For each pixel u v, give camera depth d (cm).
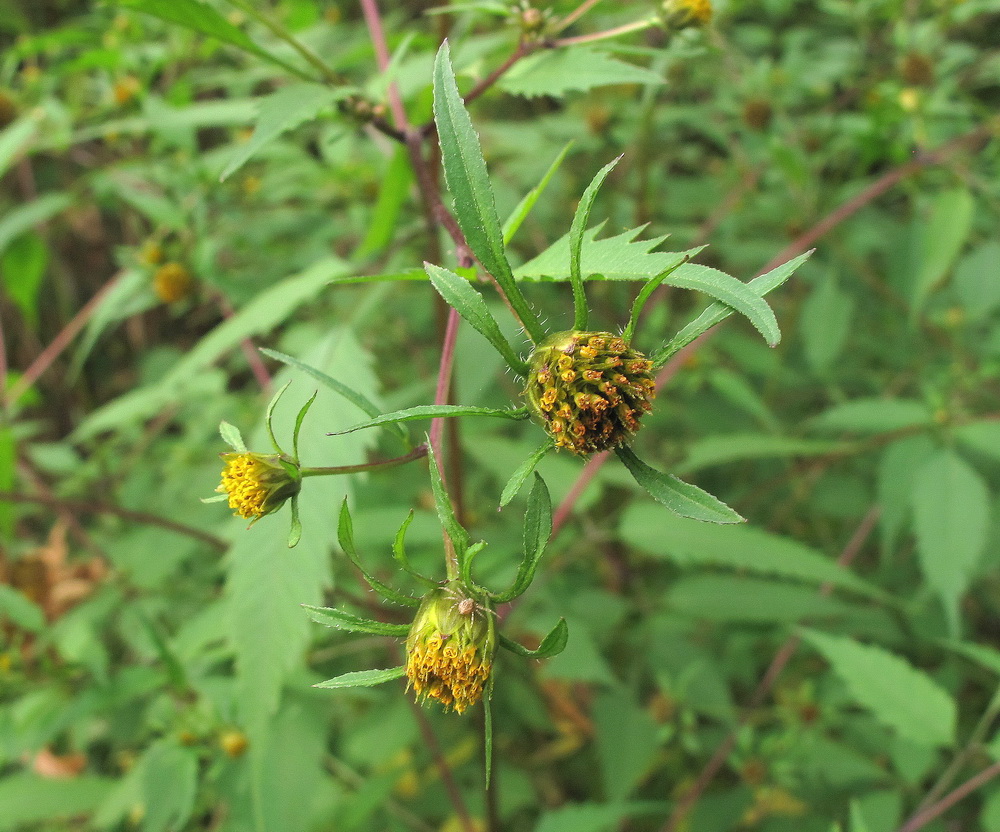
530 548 9
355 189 29
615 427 9
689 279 9
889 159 29
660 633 23
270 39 29
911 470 22
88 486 30
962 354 27
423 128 16
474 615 9
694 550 21
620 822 23
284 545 15
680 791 25
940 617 26
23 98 27
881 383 31
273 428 17
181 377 20
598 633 24
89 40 25
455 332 11
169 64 28
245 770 18
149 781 17
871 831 21
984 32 35
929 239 25
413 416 8
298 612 15
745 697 27
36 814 20
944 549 21
